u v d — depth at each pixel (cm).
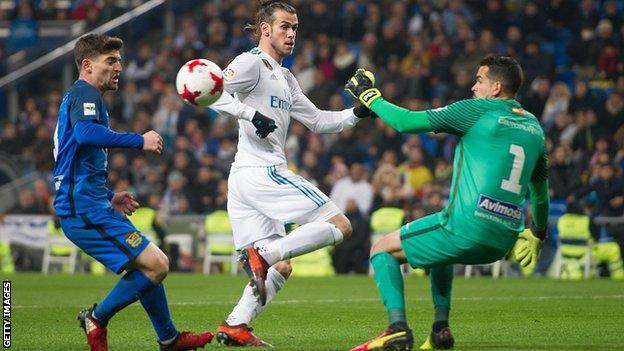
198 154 5291
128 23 6319
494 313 2464
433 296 1758
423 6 5600
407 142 4975
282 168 1892
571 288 3362
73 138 1630
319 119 2009
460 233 1623
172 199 4966
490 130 1633
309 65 5472
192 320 2388
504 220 1631
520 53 5147
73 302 2908
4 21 6481
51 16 6488
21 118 5769
